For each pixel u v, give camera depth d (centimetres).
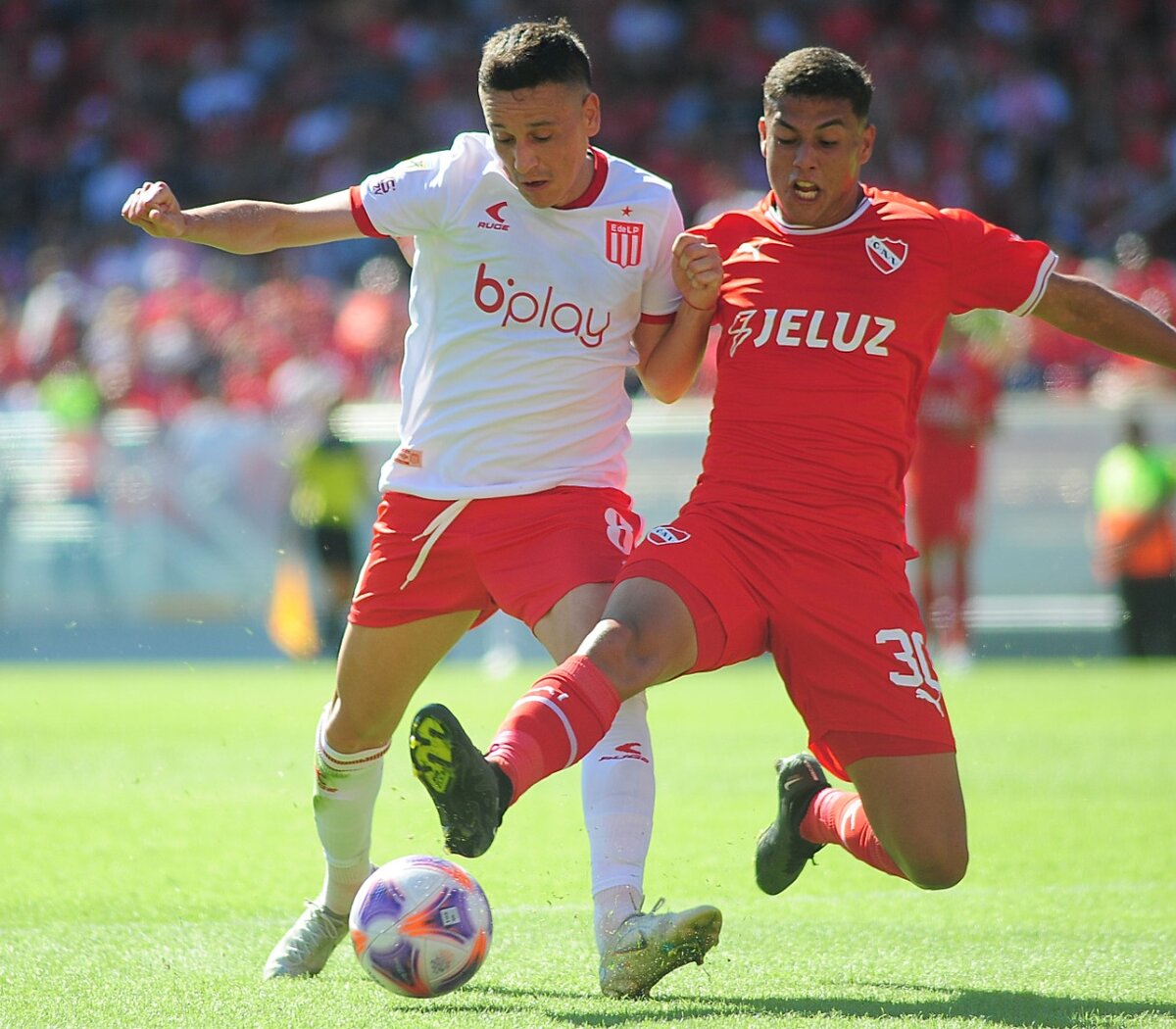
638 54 8150
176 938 1631
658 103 8031
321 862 2059
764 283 1446
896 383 1417
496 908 1780
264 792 2653
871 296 1415
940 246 1434
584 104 1402
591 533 1424
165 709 3950
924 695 1362
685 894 1883
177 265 7525
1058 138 7750
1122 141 7744
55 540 5494
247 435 5356
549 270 1452
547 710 1254
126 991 1378
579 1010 1298
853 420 1399
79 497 5475
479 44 8369
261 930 1672
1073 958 1527
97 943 1606
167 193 1395
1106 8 8106
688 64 8181
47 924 1700
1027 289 1444
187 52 8681
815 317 1417
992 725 3478
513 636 5078
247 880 1950
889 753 1350
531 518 1430
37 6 8831
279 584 5322
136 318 6800
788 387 1411
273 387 6041
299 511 5169
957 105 7769
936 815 1355
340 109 8231
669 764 2916
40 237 8206
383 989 1384
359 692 1481
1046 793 2592
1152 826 2302
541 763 1240
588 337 1460
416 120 8175
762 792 2591
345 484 5097
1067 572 5012
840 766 1400
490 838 1196
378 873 1301
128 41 8731
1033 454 5034
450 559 1455
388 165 8069
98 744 3278
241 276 7538
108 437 5466
